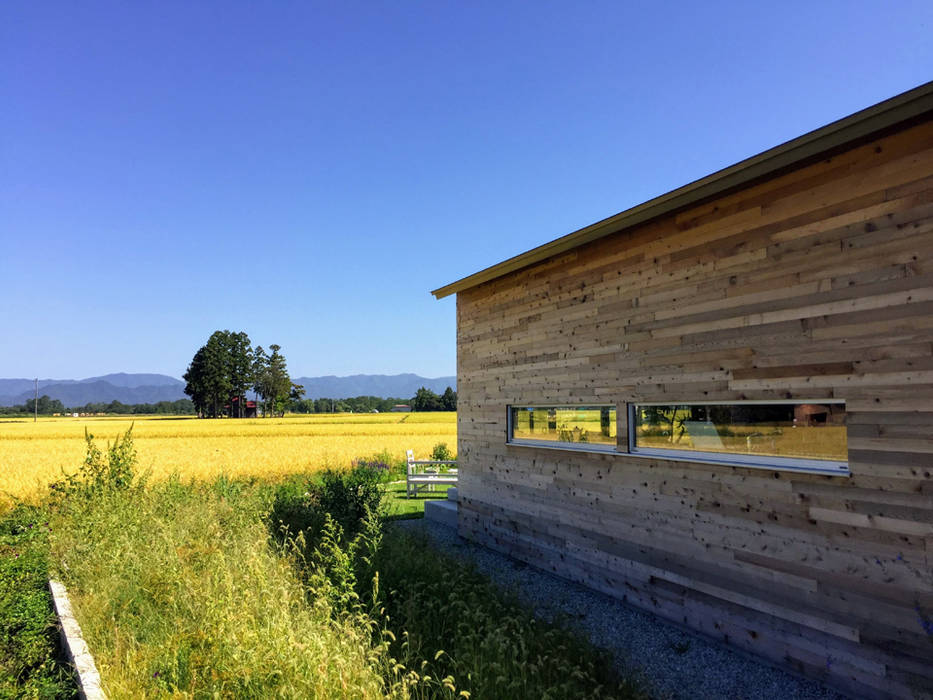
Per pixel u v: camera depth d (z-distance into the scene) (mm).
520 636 4449
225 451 24297
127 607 5258
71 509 8484
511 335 8258
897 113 3826
